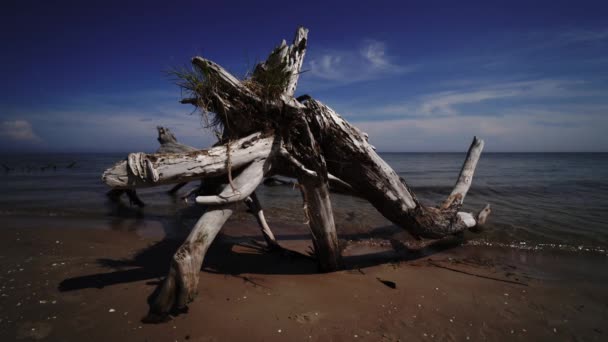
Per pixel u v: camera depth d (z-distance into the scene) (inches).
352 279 172.9
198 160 134.5
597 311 142.8
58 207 378.3
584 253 229.1
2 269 174.6
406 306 143.3
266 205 415.5
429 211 213.2
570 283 173.8
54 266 180.4
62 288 149.3
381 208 195.6
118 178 126.6
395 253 230.5
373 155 171.6
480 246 246.2
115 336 111.7
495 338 120.1
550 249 237.6
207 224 130.3
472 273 187.9
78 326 117.2
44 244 227.0
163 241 247.1
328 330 120.5
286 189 564.1
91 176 804.6
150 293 143.7
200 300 138.1
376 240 263.4
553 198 475.2
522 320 134.0
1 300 136.8
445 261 211.3
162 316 123.8
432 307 143.2
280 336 115.2
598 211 370.0
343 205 410.3
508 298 154.1
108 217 335.9
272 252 225.1
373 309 139.0
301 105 157.0
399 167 1524.4
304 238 271.0
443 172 1154.0
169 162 129.6
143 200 450.6
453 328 126.1
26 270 173.3
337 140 162.2
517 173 1071.0
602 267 200.8
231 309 132.0
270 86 147.0
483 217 265.3
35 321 120.4
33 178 739.4
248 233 282.5
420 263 206.8
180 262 118.1
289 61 177.6
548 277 182.7
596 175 973.2
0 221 300.5
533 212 364.5
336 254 181.8
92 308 129.9
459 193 262.7
